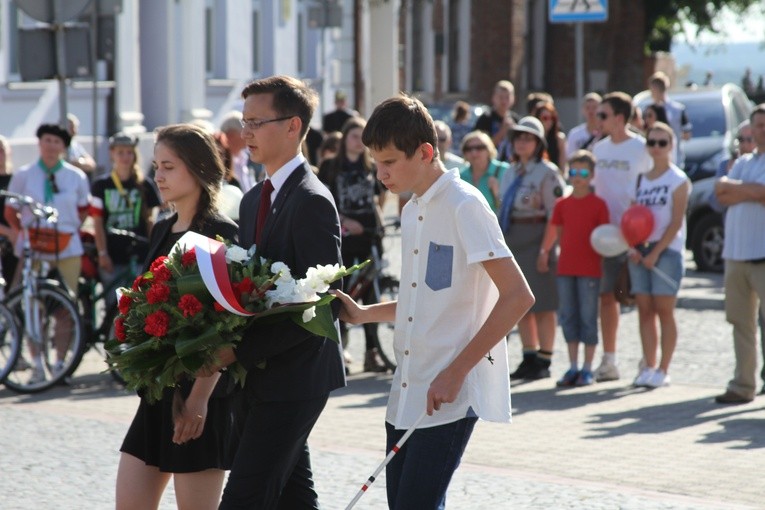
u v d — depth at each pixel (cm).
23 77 2383
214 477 979
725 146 3622
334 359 942
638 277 1983
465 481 1401
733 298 1848
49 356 1972
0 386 1994
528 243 2081
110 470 1444
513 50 7725
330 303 906
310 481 1009
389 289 2159
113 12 2662
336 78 6088
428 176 883
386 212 4762
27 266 1964
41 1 2369
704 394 1945
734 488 1372
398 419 893
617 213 2089
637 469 1459
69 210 2067
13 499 1321
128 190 2083
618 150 2102
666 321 2002
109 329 2038
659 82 3359
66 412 1769
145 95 4850
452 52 7712
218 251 898
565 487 1373
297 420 918
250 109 940
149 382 897
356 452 1531
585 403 1875
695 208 3369
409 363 895
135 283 919
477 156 2128
